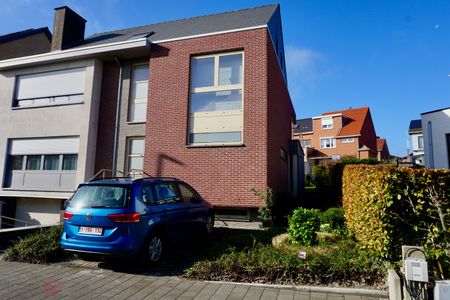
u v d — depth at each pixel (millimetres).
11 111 12531
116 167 11039
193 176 9477
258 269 4621
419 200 4211
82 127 11281
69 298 3975
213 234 7609
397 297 3523
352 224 5879
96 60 11656
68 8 14531
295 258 4703
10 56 14945
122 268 5297
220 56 10039
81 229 5168
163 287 4375
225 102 9750
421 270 3367
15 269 5219
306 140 43438
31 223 11711
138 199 5312
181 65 10250
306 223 5812
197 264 4984
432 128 14250
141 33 13250
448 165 13453
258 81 9367
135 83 11570
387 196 4266
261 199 8695
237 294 4094
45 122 11906
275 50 11617
